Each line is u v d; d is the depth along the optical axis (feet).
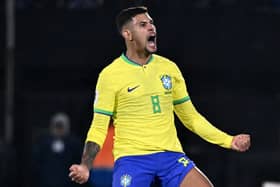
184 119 69.56
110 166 130.31
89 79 174.09
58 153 127.75
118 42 169.17
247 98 167.94
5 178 158.20
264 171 155.94
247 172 156.25
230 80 172.45
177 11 168.76
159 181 67.72
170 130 67.26
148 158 66.44
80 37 169.89
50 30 169.99
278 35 170.19
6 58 166.30
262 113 167.63
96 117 66.49
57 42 170.19
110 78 66.64
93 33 169.37
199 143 163.84
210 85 172.35
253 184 155.94
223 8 169.89
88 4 171.73
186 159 67.26
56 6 171.83
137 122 66.54
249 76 172.65
